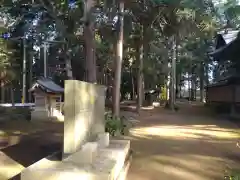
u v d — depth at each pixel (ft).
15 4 56.29
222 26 89.66
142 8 64.80
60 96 53.42
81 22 47.65
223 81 77.61
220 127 49.90
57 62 111.65
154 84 119.14
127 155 25.08
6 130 39.52
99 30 57.26
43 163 17.84
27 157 25.66
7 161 24.49
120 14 50.78
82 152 18.20
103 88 27.61
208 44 126.31
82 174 15.69
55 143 31.30
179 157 27.86
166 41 97.14
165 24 72.23
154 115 72.69
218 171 23.65
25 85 103.65
